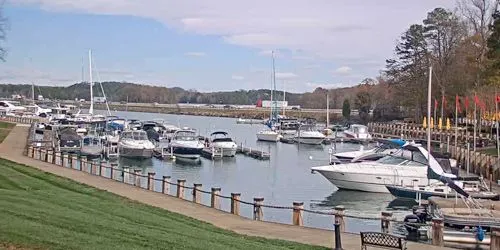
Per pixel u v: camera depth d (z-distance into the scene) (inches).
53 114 4330.7
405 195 1403.8
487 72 2475.4
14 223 571.2
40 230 552.1
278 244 701.9
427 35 3678.6
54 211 699.4
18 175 1211.2
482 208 941.8
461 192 1015.0
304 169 2257.6
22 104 5541.3
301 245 705.6
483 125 3051.2
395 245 591.5
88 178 1332.4
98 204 864.3
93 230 595.8
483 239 797.2
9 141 2381.9
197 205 1035.3
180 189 1137.4
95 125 3179.1
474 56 2930.6
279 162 2519.7
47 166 1551.4
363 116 5039.4
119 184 1264.8
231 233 764.6
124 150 2351.1
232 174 2086.6
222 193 1612.9
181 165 2327.8
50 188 1052.5
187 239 617.9
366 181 1567.4
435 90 3417.8
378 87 5319.9
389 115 4672.7
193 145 2427.4
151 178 1261.1
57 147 2212.1
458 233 807.1
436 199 1007.6
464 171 1889.8
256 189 1713.8
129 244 544.1
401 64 4298.7
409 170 1520.7
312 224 1132.5
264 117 6117.1
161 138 2984.7
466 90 2930.6
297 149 3184.1
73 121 3385.8
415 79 3801.7
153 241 574.9
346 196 1544.0
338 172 1593.3
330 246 713.0
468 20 3816.4
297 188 1729.8
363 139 3457.2
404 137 3206.2
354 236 788.6
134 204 965.2
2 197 773.9
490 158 1711.4
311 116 5935.0
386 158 1611.7
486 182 1558.8
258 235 776.3
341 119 5482.3
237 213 975.0
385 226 872.3
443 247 755.4
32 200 781.3
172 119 6358.3
